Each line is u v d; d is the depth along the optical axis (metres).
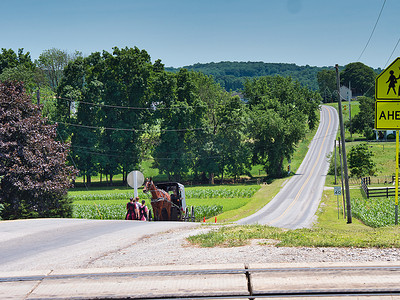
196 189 83.88
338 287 6.66
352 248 9.65
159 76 104.69
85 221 20.19
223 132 107.00
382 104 19.92
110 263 8.98
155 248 10.80
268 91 125.12
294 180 89.94
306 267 7.57
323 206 60.31
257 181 94.50
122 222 19.80
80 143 100.69
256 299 6.44
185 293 6.62
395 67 19.64
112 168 104.69
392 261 8.02
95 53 103.88
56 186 31.34
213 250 9.99
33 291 6.95
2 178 30.22
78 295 6.70
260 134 100.31
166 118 106.00
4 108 31.80
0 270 8.67
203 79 127.25
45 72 125.38
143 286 7.01
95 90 100.44
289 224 47.28
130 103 104.31
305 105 122.94
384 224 39.56
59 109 101.31
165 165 104.31
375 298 6.39
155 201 23.61
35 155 31.59
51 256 10.12
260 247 10.08
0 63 110.88
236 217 54.72
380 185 73.56
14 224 17.98
